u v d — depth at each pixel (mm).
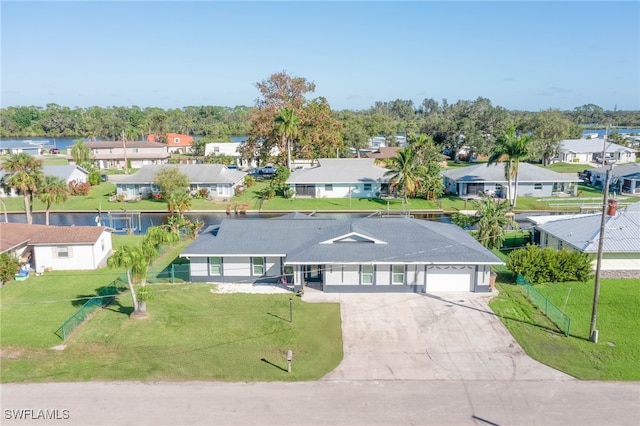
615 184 76438
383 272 34438
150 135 147875
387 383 22938
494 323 29578
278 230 39281
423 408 20859
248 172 97625
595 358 25375
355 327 29094
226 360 24719
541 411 20688
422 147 71500
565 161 109875
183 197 57438
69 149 116125
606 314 30859
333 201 70625
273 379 23062
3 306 31594
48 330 27688
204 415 20125
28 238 40812
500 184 71938
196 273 36844
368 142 129625
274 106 92062
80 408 20406
